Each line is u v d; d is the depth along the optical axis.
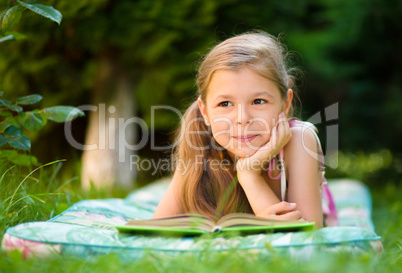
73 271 1.76
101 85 6.40
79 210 3.04
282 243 1.98
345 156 8.88
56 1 4.58
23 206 2.73
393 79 8.61
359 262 1.79
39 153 7.07
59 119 2.90
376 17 7.55
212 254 1.87
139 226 2.17
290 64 4.29
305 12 8.16
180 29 6.04
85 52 6.15
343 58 8.55
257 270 1.69
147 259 1.84
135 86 6.52
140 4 5.65
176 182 2.88
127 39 5.77
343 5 7.68
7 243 2.09
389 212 4.84
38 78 6.02
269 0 7.21
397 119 8.21
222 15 6.64
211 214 2.78
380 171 8.57
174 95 6.77
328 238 2.01
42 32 5.31
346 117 8.75
